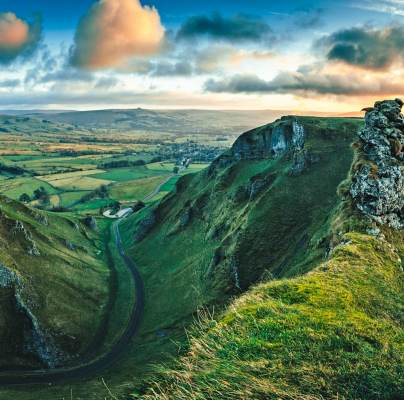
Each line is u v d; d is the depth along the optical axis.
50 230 147.50
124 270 144.62
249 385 10.82
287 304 18.83
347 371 12.00
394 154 60.16
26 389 75.25
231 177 162.38
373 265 34.84
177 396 10.63
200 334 15.64
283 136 147.38
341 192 64.38
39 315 91.81
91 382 76.50
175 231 160.75
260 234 104.50
